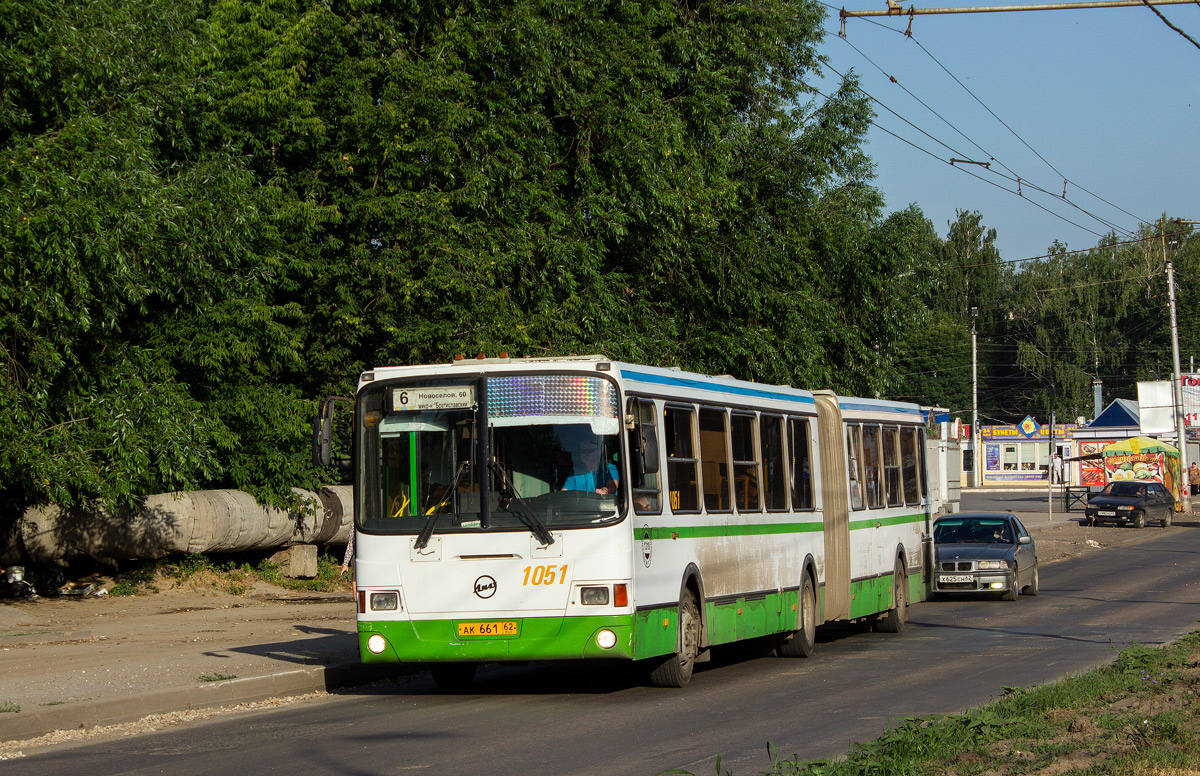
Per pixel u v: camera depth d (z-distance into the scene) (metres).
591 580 11.61
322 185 24.16
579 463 11.85
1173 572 30.89
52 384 19.23
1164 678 11.34
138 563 23.11
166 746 10.02
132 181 18.12
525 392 12.03
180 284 20.88
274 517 24.05
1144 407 65.88
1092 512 51.72
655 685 13.05
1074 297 108.81
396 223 23.73
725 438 14.44
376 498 12.18
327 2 24.64
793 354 30.78
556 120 27.53
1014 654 15.66
